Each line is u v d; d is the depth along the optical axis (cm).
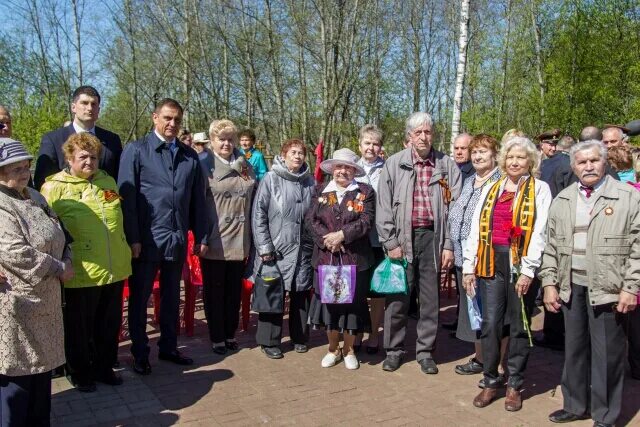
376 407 402
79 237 396
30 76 1998
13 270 306
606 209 350
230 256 500
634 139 1388
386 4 1803
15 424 316
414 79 2608
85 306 408
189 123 1936
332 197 472
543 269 381
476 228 412
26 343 310
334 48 1582
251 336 569
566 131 1861
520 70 2159
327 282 458
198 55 1916
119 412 387
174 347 480
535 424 378
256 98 1811
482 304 410
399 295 474
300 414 388
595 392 364
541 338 556
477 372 470
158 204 448
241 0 1730
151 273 452
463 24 1061
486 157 438
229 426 368
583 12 1888
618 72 1856
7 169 310
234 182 505
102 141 453
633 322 446
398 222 468
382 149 566
